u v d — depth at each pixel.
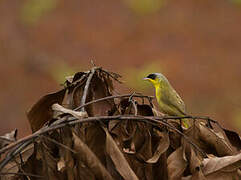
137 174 3.59
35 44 19.39
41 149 3.39
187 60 18.83
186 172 3.62
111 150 3.28
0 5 20.78
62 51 19.17
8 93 16.67
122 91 15.89
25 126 15.05
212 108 16.39
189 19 21.25
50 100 3.85
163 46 19.69
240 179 3.51
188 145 3.64
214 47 19.64
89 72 3.99
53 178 3.44
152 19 21.14
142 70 17.30
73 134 3.21
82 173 3.43
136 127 3.61
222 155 3.68
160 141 3.55
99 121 3.39
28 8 20.34
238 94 17.00
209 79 17.83
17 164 3.33
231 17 21.41
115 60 18.73
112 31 20.39
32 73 17.91
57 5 21.22
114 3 21.89
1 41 19.19
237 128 15.58
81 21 20.78
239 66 18.62
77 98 3.96
